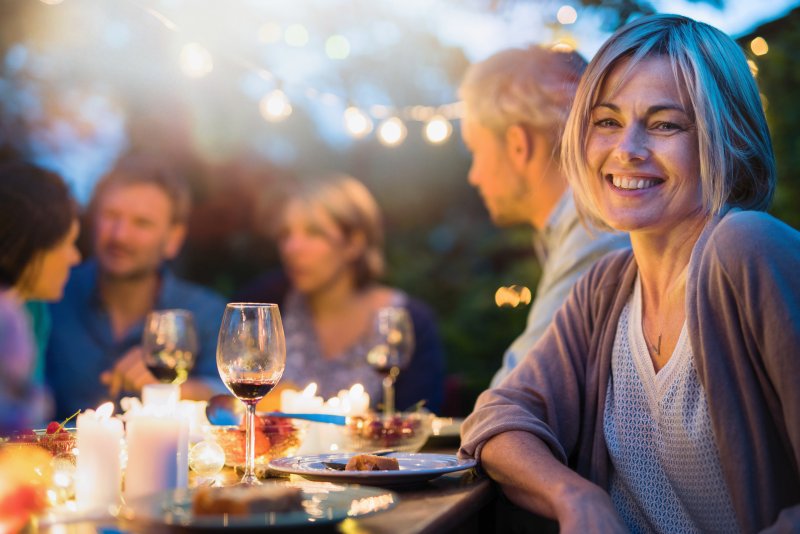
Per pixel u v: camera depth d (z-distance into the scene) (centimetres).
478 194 597
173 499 123
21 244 239
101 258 336
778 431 141
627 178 162
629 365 169
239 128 553
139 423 133
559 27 292
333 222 359
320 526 113
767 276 140
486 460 160
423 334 348
